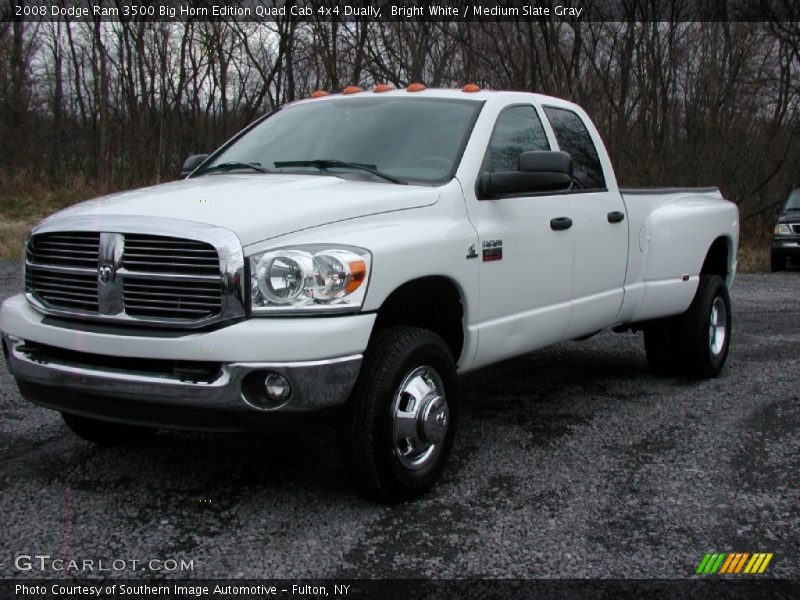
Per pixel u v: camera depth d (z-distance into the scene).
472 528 3.64
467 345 4.39
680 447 4.79
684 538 3.57
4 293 9.45
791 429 5.14
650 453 4.68
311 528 3.62
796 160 21.14
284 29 22.20
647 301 5.90
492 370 6.83
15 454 4.52
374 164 4.59
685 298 6.21
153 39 25.08
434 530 3.62
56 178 24.45
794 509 3.89
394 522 3.70
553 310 5.01
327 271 3.54
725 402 5.80
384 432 3.73
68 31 26.28
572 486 4.16
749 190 21.14
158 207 3.77
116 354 3.59
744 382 6.42
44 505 3.82
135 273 3.59
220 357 3.44
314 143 4.89
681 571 3.27
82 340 3.66
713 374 6.52
